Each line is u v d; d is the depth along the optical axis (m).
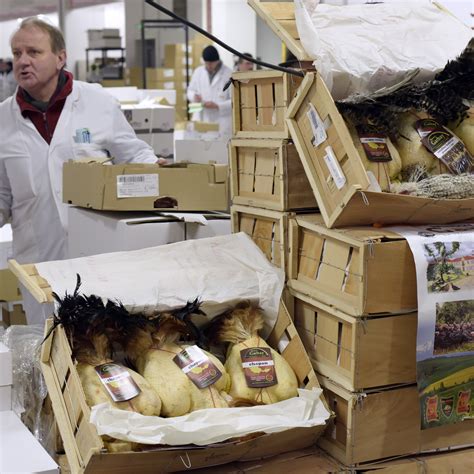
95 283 1.88
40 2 8.26
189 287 1.91
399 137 1.97
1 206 3.32
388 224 1.85
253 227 2.17
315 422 1.74
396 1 2.34
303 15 1.92
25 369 1.96
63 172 2.66
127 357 1.83
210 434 1.61
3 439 1.72
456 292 1.77
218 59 8.25
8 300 3.31
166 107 4.30
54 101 3.23
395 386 1.82
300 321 1.99
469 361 1.82
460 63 1.99
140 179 2.42
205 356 1.79
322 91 1.83
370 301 1.73
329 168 1.84
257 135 2.11
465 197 1.85
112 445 1.56
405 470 1.83
